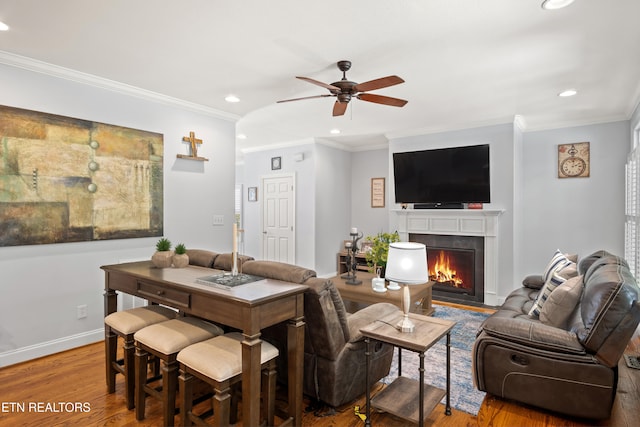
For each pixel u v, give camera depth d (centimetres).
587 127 470
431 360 302
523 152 512
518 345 224
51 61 291
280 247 671
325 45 259
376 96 291
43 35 247
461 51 268
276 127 531
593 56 277
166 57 282
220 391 170
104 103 336
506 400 239
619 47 261
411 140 558
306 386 224
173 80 332
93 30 239
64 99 310
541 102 397
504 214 473
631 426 210
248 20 225
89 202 325
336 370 212
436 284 536
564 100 389
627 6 207
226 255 256
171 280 218
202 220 424
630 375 274
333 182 659
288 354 202
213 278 215
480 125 489
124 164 350
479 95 373
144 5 209
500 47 261
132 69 306
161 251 267
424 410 200
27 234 291
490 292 483
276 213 677
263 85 344
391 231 577
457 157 496
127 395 223
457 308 468
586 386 206
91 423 210
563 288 246
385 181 663
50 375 270
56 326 310
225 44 258
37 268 299
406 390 221
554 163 491
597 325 202
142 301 369
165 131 386
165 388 194
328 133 572
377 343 242
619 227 453
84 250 326
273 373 199
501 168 475
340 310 214
